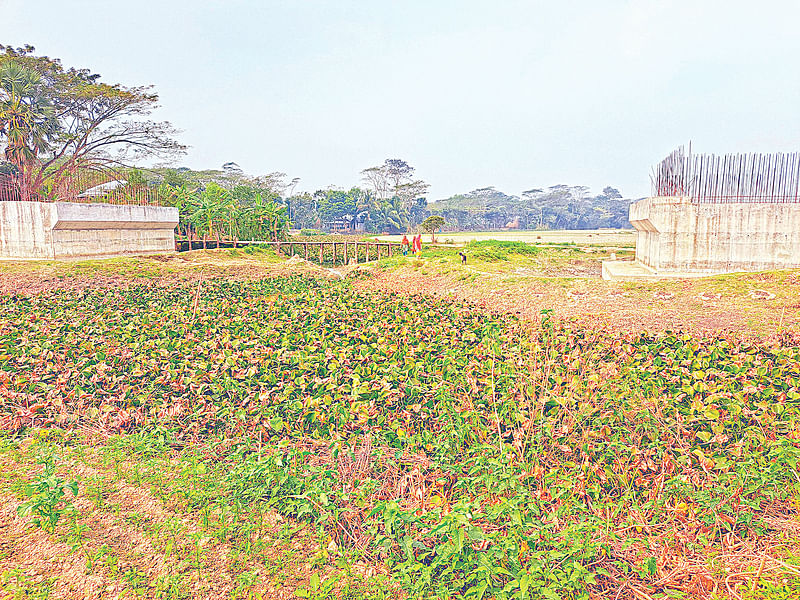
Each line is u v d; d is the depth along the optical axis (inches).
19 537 163.8
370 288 794.2
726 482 182.9
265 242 1385.3
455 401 232.7
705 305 549.6
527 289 679.7
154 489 191.8
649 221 787.4
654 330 438.9
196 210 1450.5
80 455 214.1
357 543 163.9
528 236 3302.2
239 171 2994.6
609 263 997.2
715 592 144.6
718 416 202.1
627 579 151.6
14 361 288.4
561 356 292.7
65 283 697.0
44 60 1293.1
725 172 753.0
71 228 970.7
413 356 294.5
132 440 225.6
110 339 336.5
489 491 176.6
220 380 252.5
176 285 708.0
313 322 388.2
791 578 146.9
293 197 3531.0
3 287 645.3
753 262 740.7
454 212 4847.4
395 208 3779.5
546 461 199.9
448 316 431.8
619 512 177.0
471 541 152.9
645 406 220.7
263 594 144.4
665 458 193.0
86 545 161.0
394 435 203.9
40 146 1268.5
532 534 157.4
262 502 183.8
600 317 501.0
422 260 1000.9
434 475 195.3
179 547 161.6
